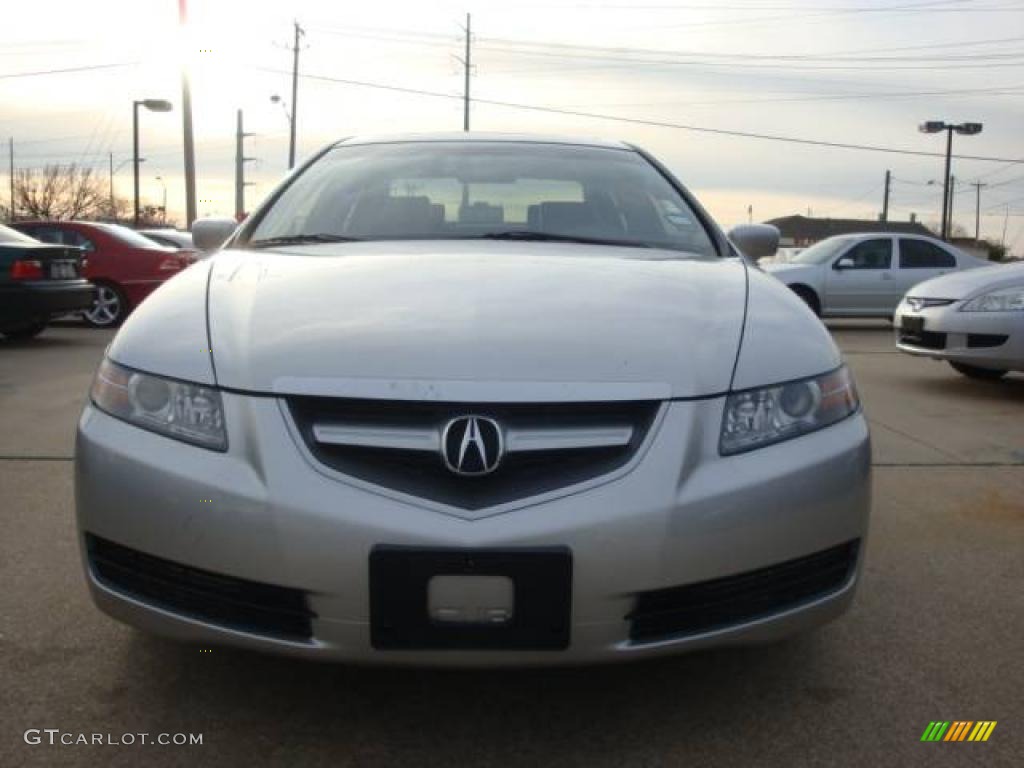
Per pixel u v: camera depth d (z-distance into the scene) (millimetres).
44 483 4355
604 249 3059
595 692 2516
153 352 2299
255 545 2047
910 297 7551
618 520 2025
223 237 3666
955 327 7012
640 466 2076
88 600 3043
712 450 2145
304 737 2295
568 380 2100
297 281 2551
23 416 5863
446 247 2957
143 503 2148
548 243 3107
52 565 3346
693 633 2127
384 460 2064
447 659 2037
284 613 2080
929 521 4051
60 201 56875
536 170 3549
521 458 2055
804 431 2264
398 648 2023
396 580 1995
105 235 11766
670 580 2062
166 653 2688
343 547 2004
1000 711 2459
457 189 3396
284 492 2037
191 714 2383
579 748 2266
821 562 2277
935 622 3002
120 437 2221
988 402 6926
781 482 2168
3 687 2498
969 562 3555
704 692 2527
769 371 2270
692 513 2072
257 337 2248
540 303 2383
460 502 2021
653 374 2150
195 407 2178
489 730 2336
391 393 2062
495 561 1983
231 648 2168
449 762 2203
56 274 9484
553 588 2002
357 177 3490
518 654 2033
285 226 3254
